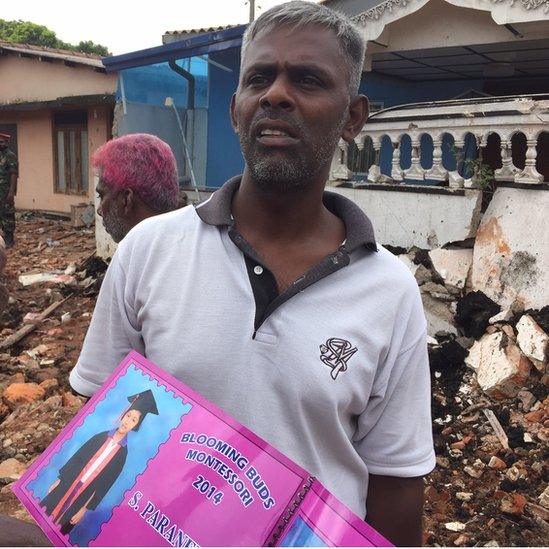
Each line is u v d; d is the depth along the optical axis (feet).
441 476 11.09
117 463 3.81
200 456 3.73
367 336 4.06
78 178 45.57
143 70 31.94
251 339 4.01
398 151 18.97
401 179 18.94
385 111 18.81
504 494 10.39
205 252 4.29
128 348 4.68
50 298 22.90
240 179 4.83
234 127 4.75
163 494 3.66
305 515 3.53
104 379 4.71
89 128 43.91
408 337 4.37
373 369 4.10
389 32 22.85
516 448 11.60
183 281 4.23
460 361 14.32
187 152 32.48
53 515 3.77
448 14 21.56
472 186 16.83
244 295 4.11
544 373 13.14
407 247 18.24
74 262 28.43
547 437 11.71
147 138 7.93
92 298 22.91
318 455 4.06
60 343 18.54
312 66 4.13
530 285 14.83
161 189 7.80
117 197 7.79
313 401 3.92
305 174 4.20
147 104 32.27
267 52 4.20
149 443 3.83
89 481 3.80
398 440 4.39
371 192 19.06
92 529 3.66
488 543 9.25
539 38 19.80
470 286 16.16
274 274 4.24
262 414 3.95
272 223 4.41
